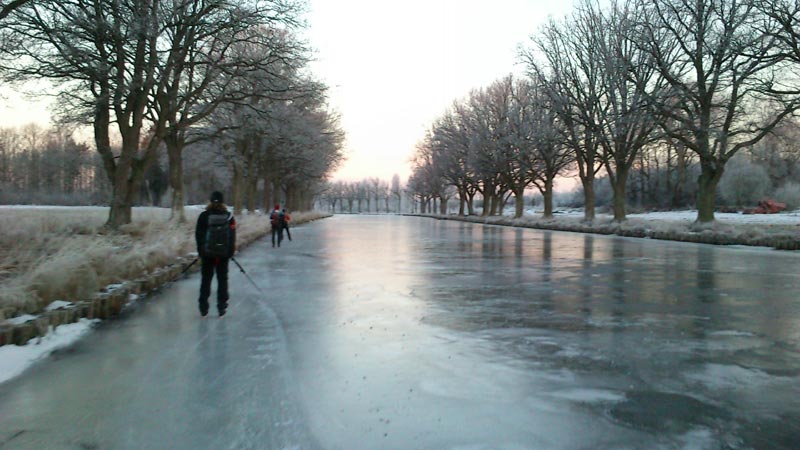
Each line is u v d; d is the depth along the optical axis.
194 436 3.83
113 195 18.77
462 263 15.60
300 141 32.16
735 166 63.00
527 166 48.06
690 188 70.56
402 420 4.09
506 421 4.07
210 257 7.76
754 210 52.44
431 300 9.30
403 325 7.34
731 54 25.09
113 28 15.75
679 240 26.19
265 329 7.08
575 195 104.69
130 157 18.64
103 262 9.38
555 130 42.78
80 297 7.70
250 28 20.56
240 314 8.06
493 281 11.70
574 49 36.62
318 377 5.11
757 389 4.79
